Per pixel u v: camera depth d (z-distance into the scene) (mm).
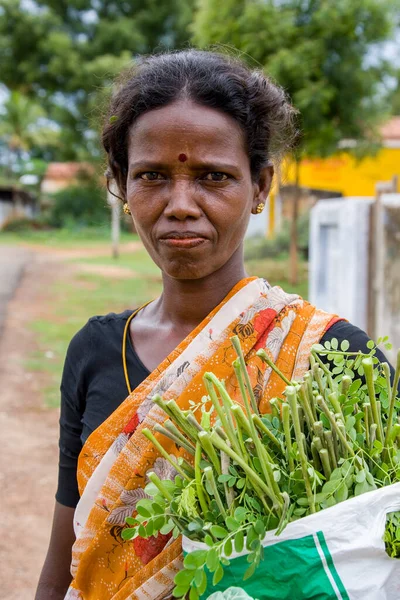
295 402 1033
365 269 5867
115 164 1478
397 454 1095
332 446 1056
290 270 12766
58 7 22266
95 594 1326
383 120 12195
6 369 7586
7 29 20641
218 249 1324
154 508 1072
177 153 1273
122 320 1563
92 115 1790
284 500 1014
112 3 22906
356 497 1015
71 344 1602
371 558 1004
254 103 1346
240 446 1050
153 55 1455
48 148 41500
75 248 25156
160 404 1075
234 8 10836
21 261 18641
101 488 1348
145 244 1380
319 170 14328
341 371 1220
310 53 10586
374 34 10945
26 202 39344
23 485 4879
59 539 1636
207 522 1044
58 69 20266
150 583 1221
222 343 1314
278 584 1009
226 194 1301
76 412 1585
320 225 6988
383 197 5691
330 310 6648
